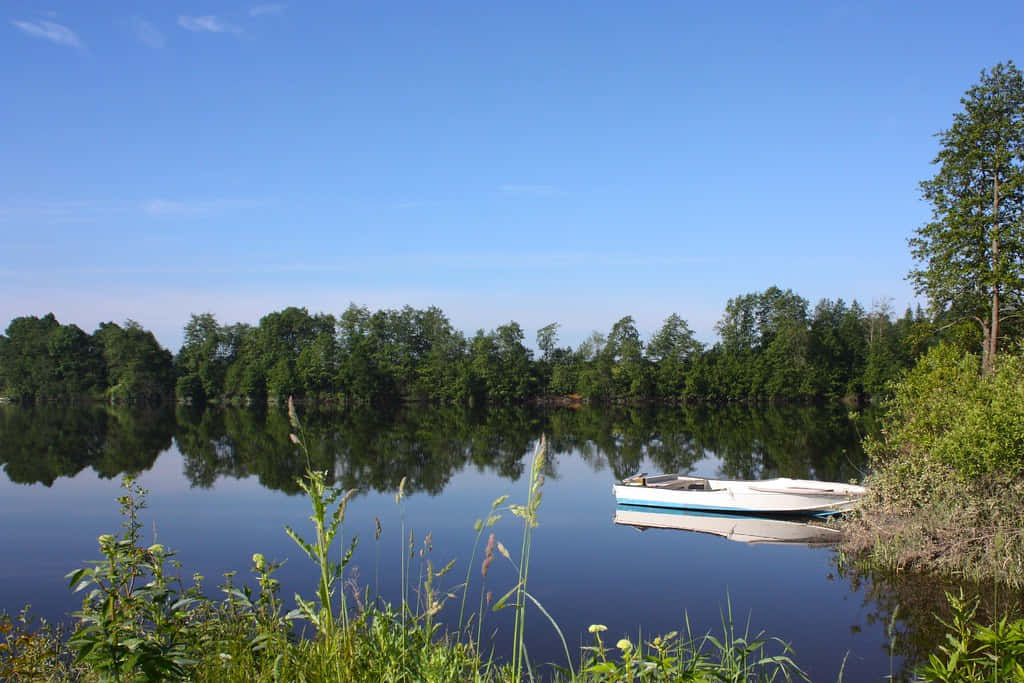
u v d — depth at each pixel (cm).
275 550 1318
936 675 303
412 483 2161
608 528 1494
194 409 6762
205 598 335
